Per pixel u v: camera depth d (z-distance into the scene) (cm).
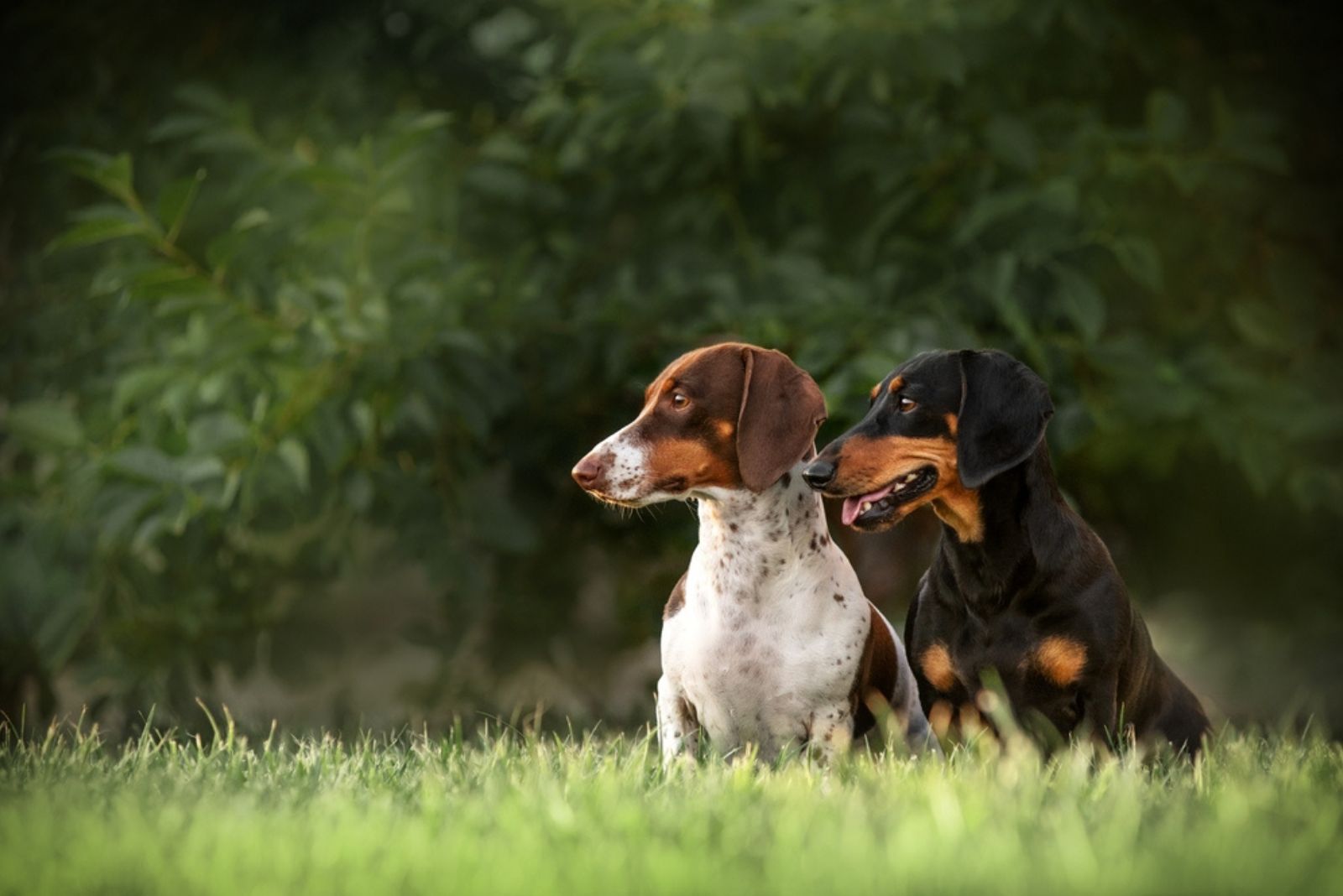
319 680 1362
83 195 1323
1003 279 1070
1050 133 1196
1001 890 451
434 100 1318
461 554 1200
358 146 1194
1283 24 1288
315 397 1080
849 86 1208
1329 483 1168
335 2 1284
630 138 1227
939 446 775
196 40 1314
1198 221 1246
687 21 1139
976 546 778
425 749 814
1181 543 1363
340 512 1273
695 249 1249
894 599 1290
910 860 479
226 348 1053
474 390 1143
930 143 1181
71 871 502
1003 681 778
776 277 1188
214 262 1037
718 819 559
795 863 487
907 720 890
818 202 1255
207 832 546
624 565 1396
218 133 1126
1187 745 849
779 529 796
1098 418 1112
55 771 710
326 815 582
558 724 1321
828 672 797
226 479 1070
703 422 794
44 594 1144
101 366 1298
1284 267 1239
